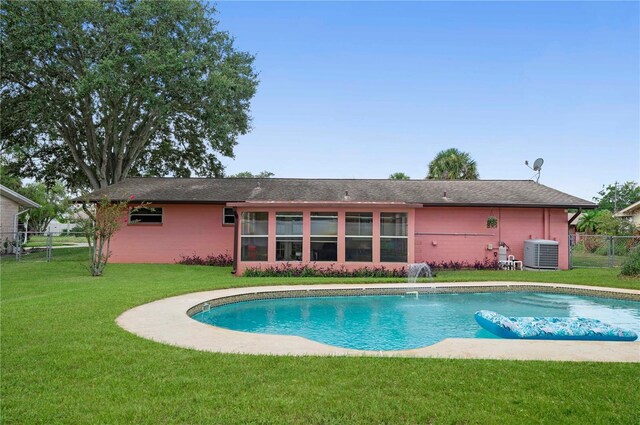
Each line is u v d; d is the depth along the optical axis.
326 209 16.94
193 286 12.40
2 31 21.50
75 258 21.73
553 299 12.88
